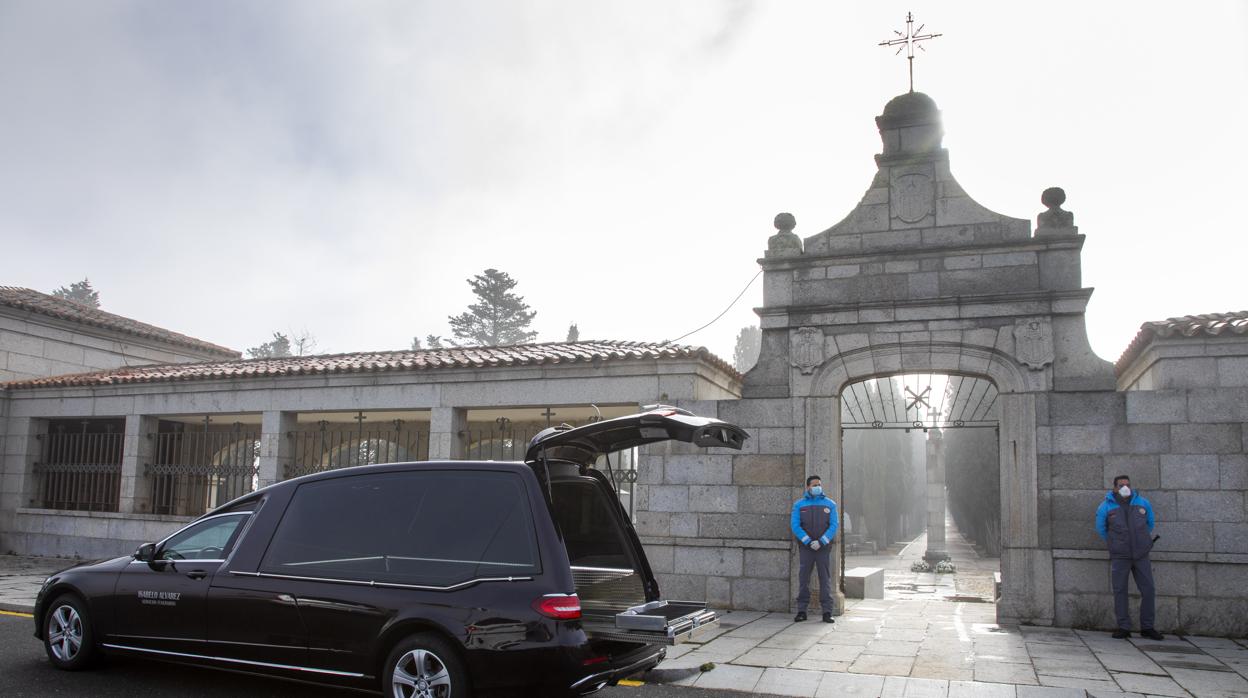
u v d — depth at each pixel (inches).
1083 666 322.3
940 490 1160.2
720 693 285.7
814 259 479.5
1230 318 427.5
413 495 245.3
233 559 261.4
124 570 282.8
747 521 468.8
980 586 783.7
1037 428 430.0
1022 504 426.6
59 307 792.3
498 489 234.8
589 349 543.8
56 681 275.3
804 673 307.6
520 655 214.2
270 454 595.5
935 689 286.7
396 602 229.6
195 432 670.5
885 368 459.8
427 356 593.3
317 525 254.8
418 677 222.5
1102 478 417.4
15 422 705.6
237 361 714.2
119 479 676.7
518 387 531.5
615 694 282.4
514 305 2368.4
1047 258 442.9
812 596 454.9
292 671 244.2
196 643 261.4
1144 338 433.1
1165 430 411.2
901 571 1058.1
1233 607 392.2
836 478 463.8
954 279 456.8
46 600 296.2
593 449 272.7
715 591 468.8
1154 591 394.6
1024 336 436.5
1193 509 402.9
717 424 260.2
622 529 270.5
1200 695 278.8
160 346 856.9
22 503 690.8
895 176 475.8
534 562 222.4
